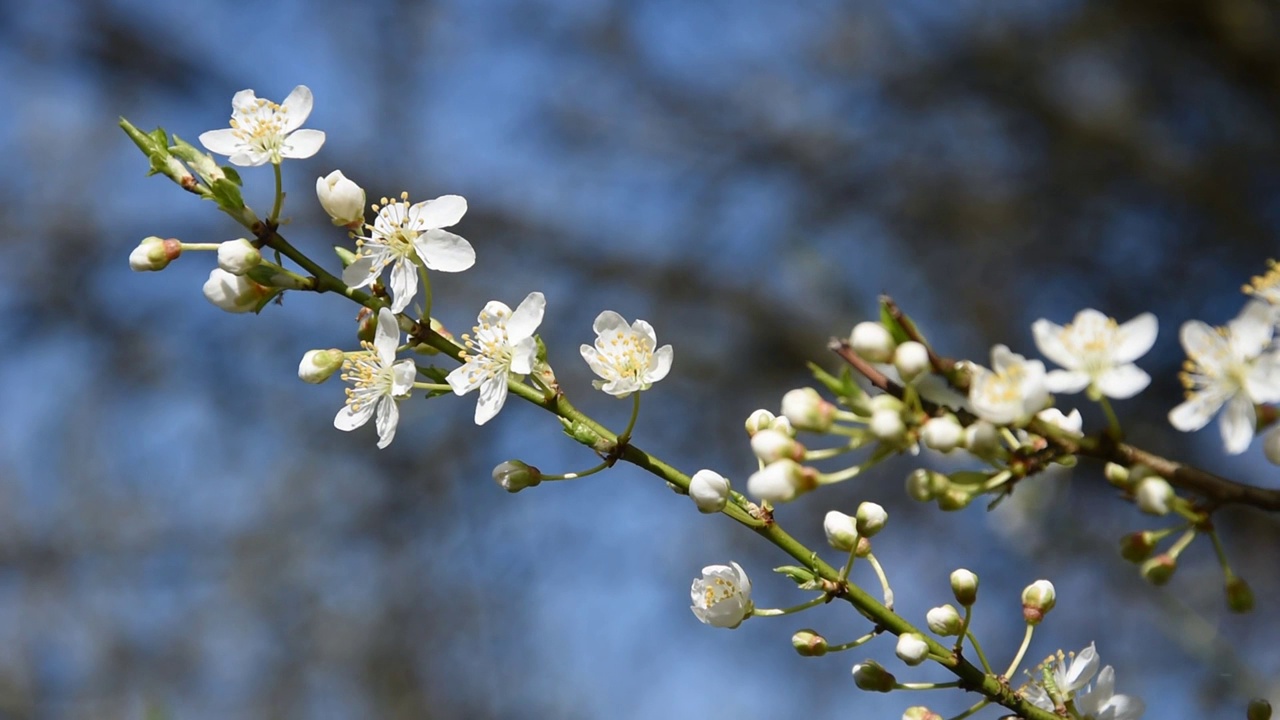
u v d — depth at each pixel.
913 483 2.50
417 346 3.20
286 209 11.84
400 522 12.41
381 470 12.44
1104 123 11.84
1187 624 7.02
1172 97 11.91
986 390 2.43
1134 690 9.10
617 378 3.07
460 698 11.92
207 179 3.12
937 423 2.42
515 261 12.60
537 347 3.10
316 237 11.89
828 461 11.33
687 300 12.45
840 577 2.94
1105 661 9.54
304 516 12.48
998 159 12.59
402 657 12.06
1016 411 2.40
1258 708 2.91
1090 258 11.91
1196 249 11.43
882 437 2.43
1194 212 11.59
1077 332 2.54
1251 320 2.55
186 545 12.40
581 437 3.05
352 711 12.10
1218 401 2.55
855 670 2.92
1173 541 9.30
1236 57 11.29
